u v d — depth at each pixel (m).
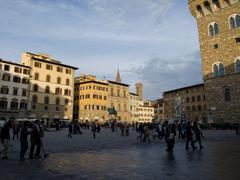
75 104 103.19
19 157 14.18
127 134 37.91
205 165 11.23
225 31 50.56
